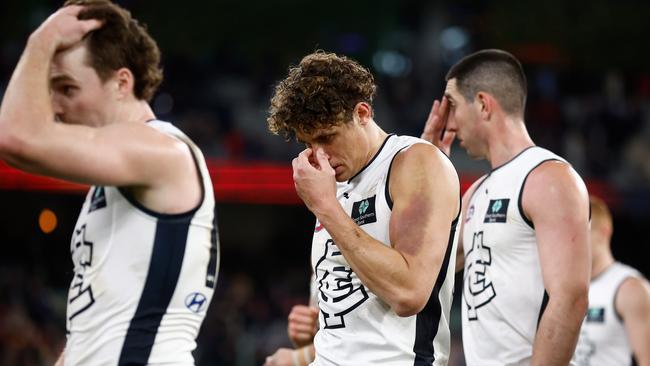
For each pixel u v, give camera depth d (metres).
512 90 8.53
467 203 8.72
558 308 7.57
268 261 31.14
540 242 7.81
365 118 6.50
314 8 36.88
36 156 5.85
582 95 40.19
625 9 38.91
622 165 35.72
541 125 36.72
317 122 6.23
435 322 6.55
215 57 37.12
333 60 6.41
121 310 6.30
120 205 6.39
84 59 6.51
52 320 22.83
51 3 34.19
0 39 33.50
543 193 7.87
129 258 6.32
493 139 8.54
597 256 11.41
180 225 6.41
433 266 6.09
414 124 36.59
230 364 22.20
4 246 27.61
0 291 22.33
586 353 11.33
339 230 6.09
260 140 33.78
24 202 28.03
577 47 39.09
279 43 36.78
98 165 5.99
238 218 32.12
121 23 6.68
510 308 7.98
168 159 6.31
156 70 6.94
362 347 6.42
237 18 35.94
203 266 6.57
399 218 6.24
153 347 6.32
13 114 5.85
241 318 23.52
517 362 7.93
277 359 8.73
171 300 6.40
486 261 8.21
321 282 6.73
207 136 32.75
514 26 38.97
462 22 41.75
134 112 6.75
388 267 5.98
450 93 8.78
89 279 6.39
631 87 39.84
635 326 11.02
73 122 6.64
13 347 20.81
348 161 6.48
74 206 28.52
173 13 35.09
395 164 6.46
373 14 37.72
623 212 31.97
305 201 6.25
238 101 36.47
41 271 26.05
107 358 6.25
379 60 38.66
